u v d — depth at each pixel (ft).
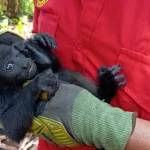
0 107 2.87
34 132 2.81
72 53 3.02
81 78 3.03
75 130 2.62
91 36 2.89
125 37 2.76
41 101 2.74
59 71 3.12
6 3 10.20
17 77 2.86
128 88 2.78
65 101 2.66
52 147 3.21
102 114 2.56
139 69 2.72
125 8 2.75
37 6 3.21
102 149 2.84
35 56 2.99
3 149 5.20
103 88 2.96
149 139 2.46
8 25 9.82
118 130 2.50
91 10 2.85
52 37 3.03
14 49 2.95
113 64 2.85
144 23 2.70
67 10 2.99
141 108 2.74
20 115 2.78
